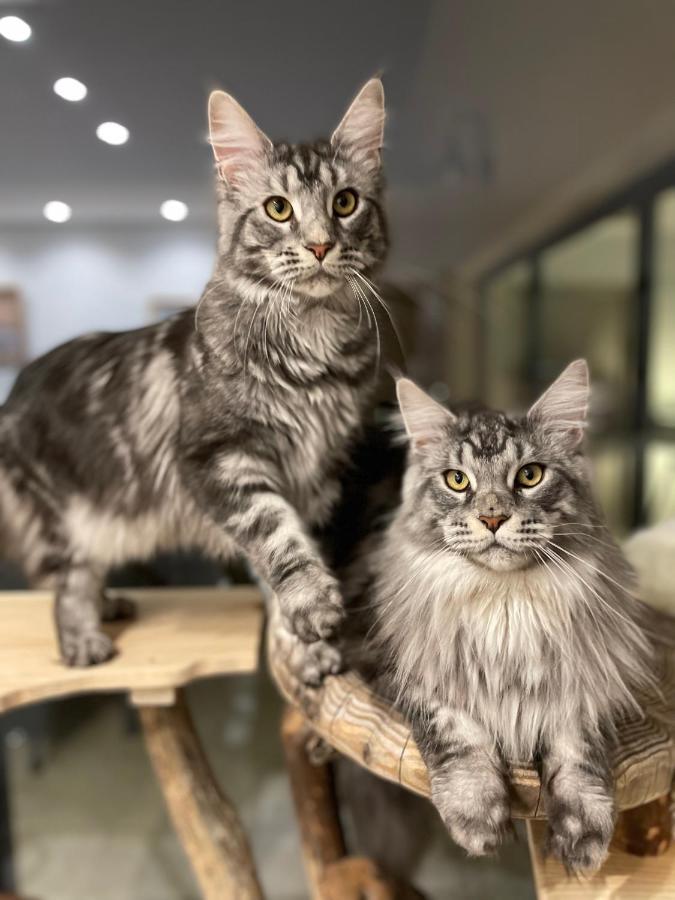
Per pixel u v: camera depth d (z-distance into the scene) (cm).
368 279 47
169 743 57
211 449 46
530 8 66
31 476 54
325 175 44
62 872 83
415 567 42
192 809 58
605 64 77
